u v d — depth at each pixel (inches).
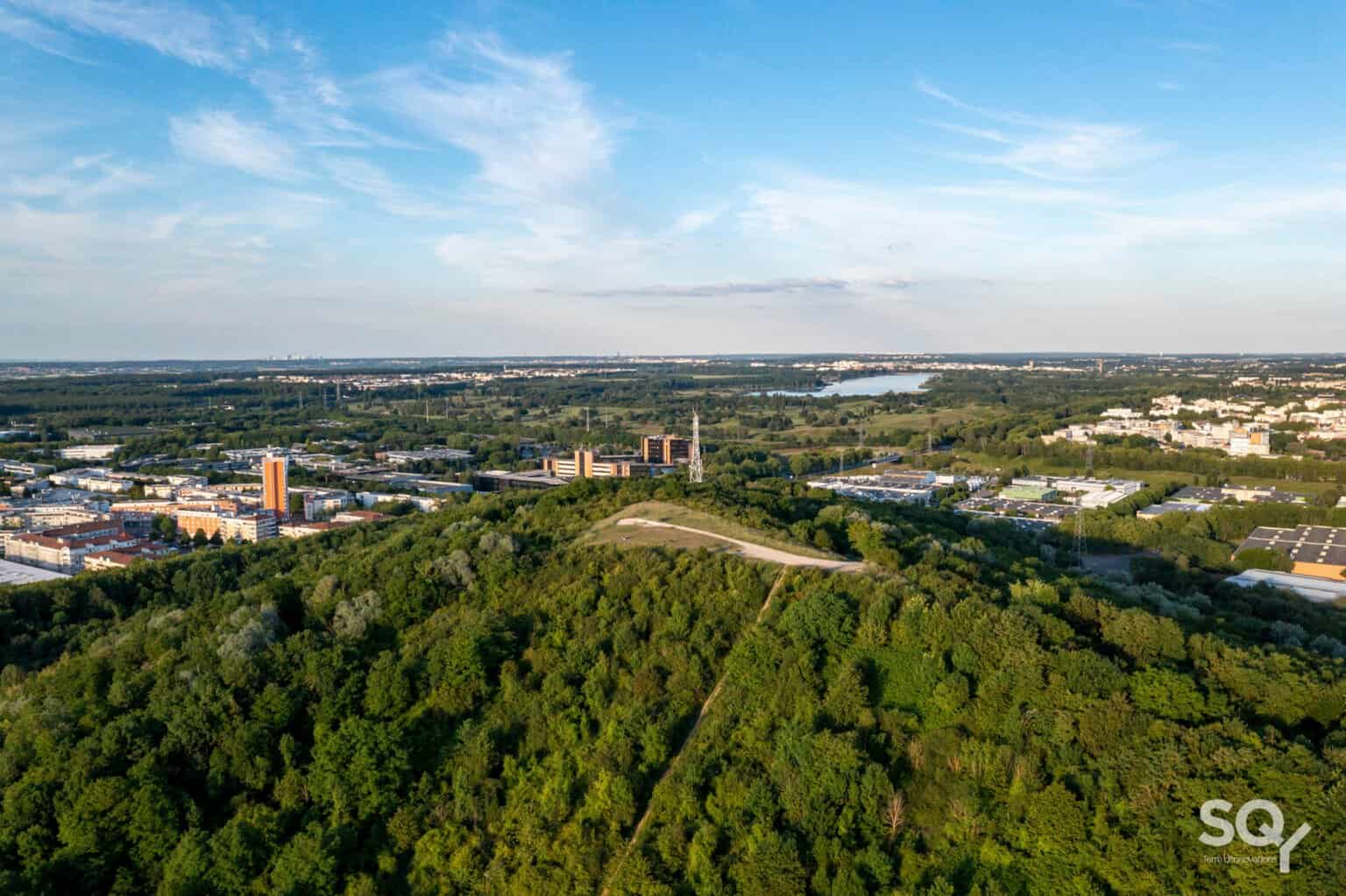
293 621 5625.0
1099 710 3634.4
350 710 4379.9
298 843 3703.3
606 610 4859.7
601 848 3609.7
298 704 4377.5
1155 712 3695.9
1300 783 3218.5
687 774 3747.5
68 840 3767.2
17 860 3762.3
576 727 4168.3
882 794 3513.8
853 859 3339.1
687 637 4571.9
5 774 4133.9
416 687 4461.1
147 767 3991.1
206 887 3634.4
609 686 4375.0
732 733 3981.3
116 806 3823.8
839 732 3779.5
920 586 4702.3
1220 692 3769.7
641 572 5172.2
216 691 4367.6
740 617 4675.2
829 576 4891.7
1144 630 4202.8
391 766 3998.5
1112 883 3174.2
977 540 6692.9
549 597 5113.2
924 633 4217.5
